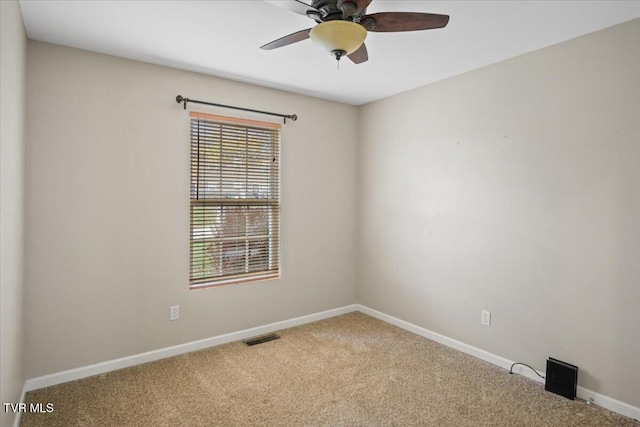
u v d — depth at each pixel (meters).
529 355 2.63
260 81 3.25
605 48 2.24
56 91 2.44
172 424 2.06
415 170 3.49
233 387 2.47
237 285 3.30
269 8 1.98
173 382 2.53
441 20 1.67
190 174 3.03
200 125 3.07
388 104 3.77
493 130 2.84
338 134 3.98
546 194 2.53
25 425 2.02
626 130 2.16
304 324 3.75
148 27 2.21
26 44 2.29
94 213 2.60
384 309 3.87
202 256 3.12
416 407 2.25
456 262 3.14
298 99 3.65
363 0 1.53
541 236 2.56
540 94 2.55
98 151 2.61
